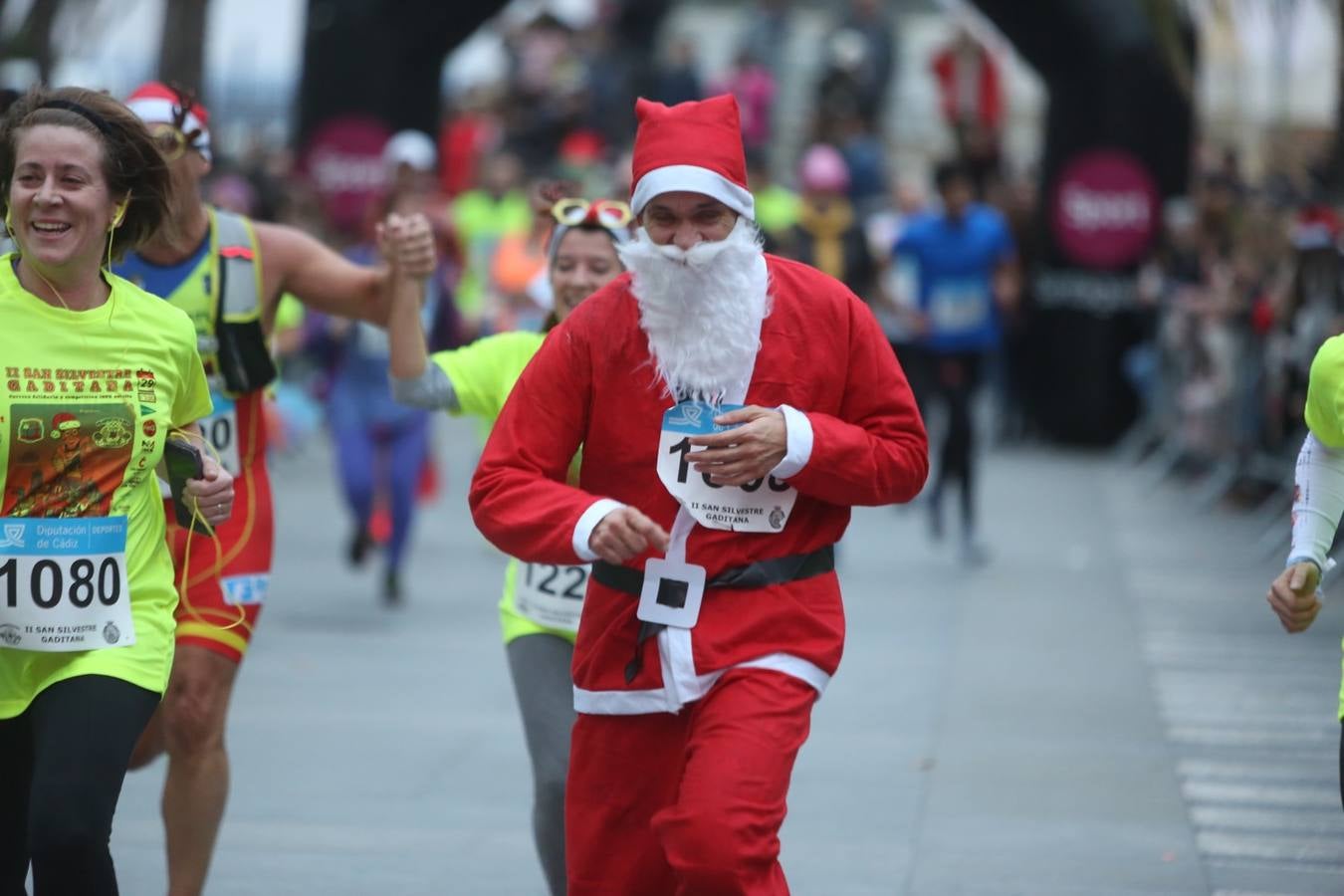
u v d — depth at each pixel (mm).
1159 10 19672
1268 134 28812
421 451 17422
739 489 6859
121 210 7152
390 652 15406
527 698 8305
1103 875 9836
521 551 6836
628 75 43000
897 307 20750
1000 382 31312
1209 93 29922
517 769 11961
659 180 6703
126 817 10836
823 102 39812
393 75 31828
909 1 53344
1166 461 26125
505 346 9102
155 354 7152
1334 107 21609
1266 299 21469
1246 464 22656
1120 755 12305
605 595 7027
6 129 7051
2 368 6914
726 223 6801
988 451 30688
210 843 8680
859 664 15000
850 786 11508
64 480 6984
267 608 17219
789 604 6887
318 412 30375
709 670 6793
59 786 6676
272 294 9125
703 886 6477
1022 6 29625
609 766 7031
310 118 31953
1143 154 29859
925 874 9844
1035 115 49500
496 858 10148
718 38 52688
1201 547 21094
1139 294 30172
